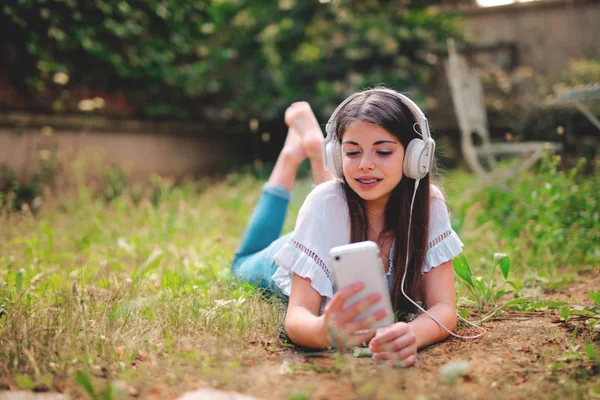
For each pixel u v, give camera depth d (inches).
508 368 68.7
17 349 69.7
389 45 345.4
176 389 62.7
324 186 82.8
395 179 76.4
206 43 319.3
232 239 168.2
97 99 260.5
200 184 291.4
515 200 163.9
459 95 224.8
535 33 366.9
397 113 75.5
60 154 243.1
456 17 381.4
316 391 60.9
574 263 131.9
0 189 228.1
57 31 244.1
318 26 356.8
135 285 102.1
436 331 75.8
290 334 74.9
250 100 345.1
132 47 278.1
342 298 65.7
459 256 95.7
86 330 76.4
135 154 282.8
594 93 163.3
